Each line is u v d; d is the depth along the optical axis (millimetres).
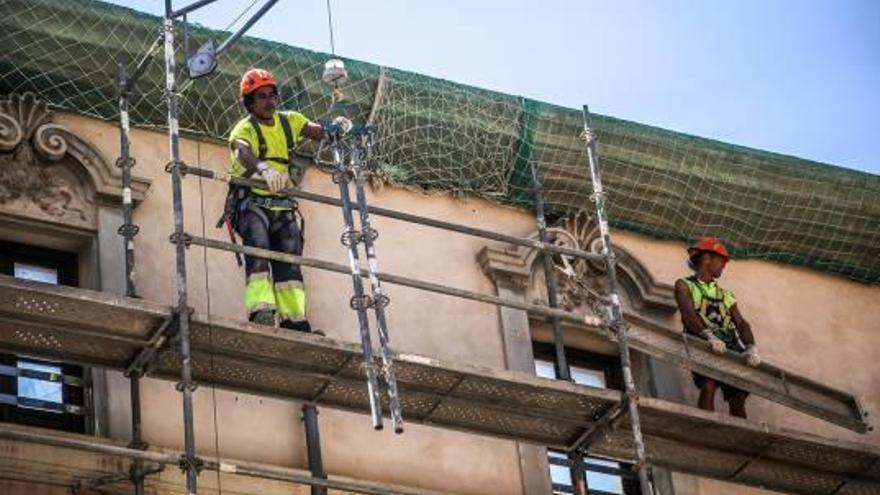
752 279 23562
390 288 21297
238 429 19672
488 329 21547
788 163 23375
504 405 19641
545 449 21078
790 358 23281
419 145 21828
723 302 21969
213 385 18938
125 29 20594
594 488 21438
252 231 19328
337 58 21438
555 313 19969
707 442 20750
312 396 19266
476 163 22062
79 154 20234
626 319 20859
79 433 19156
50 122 20328
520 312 21719
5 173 19938
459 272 21703
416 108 21750
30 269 20047
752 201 23359
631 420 19719
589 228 22500
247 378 18938
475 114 22000
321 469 19578
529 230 22297
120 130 20266
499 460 20812
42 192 20031
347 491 19484
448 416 19750
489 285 21797
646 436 20422
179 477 19047
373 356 18625
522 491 20750
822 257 23953
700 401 21656
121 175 20188
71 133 20281
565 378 20516
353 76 21531
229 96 20984
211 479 19266
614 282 20422
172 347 18391
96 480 18656
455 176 22016
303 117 19703
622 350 20094
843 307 23953
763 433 20656
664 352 21047
